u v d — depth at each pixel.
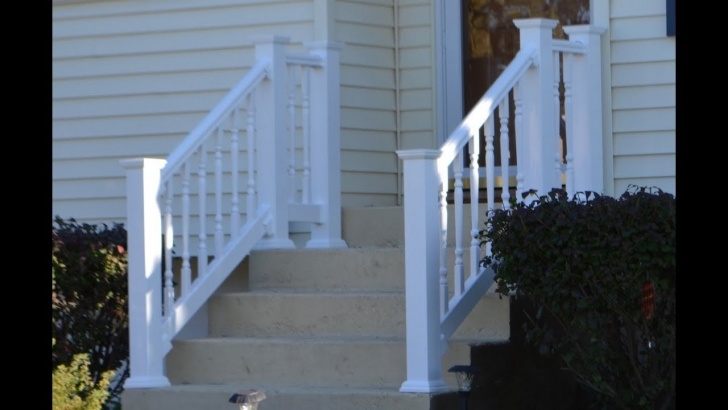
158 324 9.73
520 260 8.49
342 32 11.29
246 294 10.23
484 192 11.49
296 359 9.59
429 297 8.81
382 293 9.88
